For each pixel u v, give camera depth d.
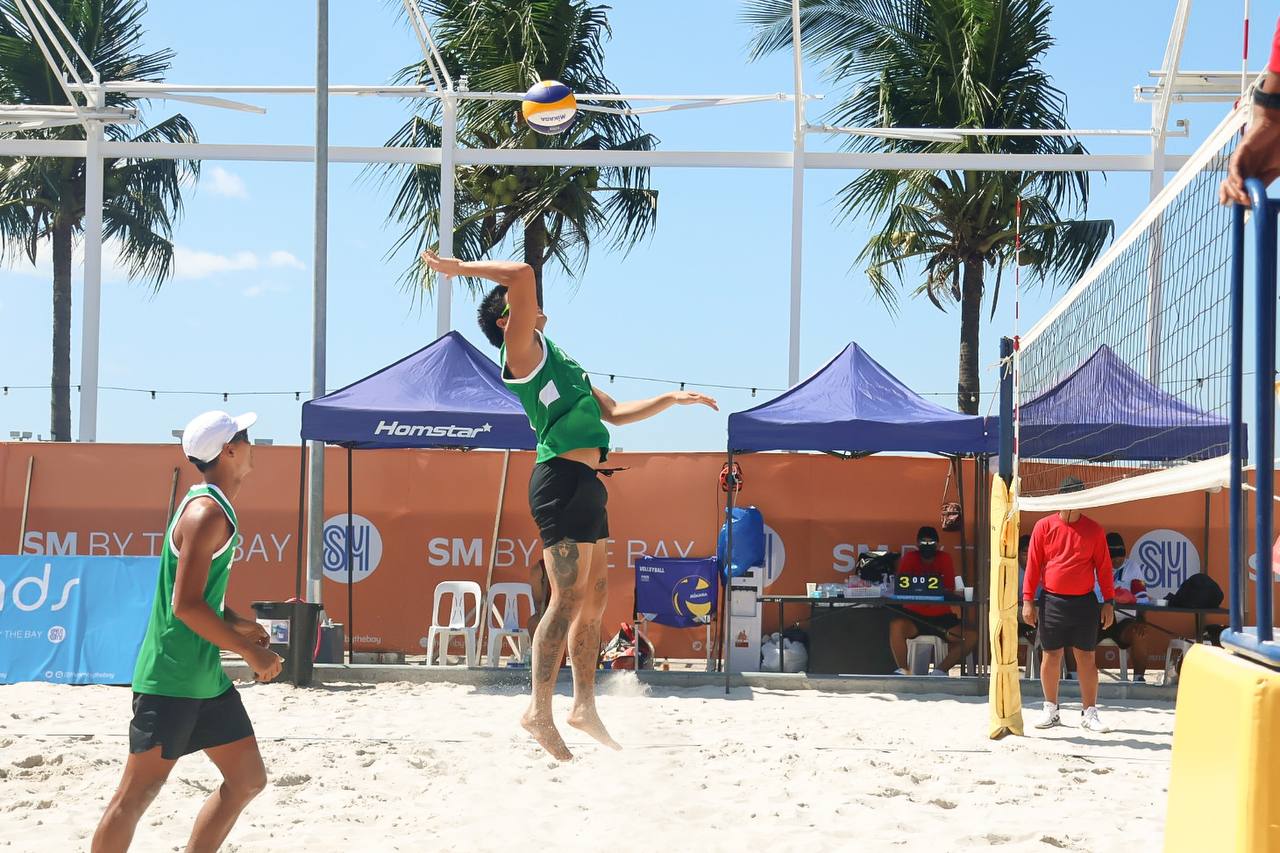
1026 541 12.08
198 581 4.04
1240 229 2.50
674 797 6.42
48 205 26.78
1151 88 16.34
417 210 24.27
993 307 23.20
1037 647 11.79
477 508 12.79
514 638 12.34
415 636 12.66
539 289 23.77
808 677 11.23
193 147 16.92
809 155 16.91
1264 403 2.37
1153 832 5.88
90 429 16.72
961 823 6.04
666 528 12.66
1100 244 22.62
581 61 23.34
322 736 8.19
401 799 6.38
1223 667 2.40
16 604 11.04
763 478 12.75
